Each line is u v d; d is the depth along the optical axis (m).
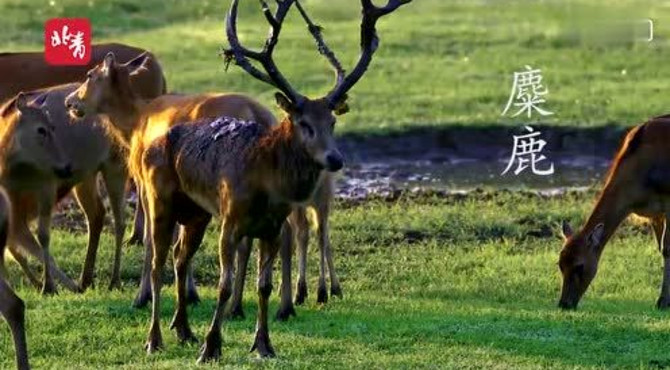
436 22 59.84
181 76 49.47
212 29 58.62
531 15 60.06
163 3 62.25
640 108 45.03
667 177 27.03
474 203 34.72
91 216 27.41
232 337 22.17
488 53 54.00
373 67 51.47
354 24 59.94
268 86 48.59
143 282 24.47
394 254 30.36
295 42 55.59
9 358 21.22
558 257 29.03
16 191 26.30
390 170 40.19
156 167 21.00
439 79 49.75
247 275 28.69
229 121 20.52
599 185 37.94
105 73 24.97
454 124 42.75
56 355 21.25
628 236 32.78
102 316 23.56
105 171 27.16
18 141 25.92
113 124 25.31
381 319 24.06
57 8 59.66
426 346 21.81
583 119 43.56
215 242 30.39
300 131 19.20
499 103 46.00
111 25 58.78
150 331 21.44
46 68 31.00
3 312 19.00
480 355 21.19
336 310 25.17
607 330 23.05
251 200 19.62
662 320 24.17
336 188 37.81
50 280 26.34
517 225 32.50
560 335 22.78
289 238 24.30
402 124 42.88
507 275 28.80
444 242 31.36
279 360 20.33
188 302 24.91
